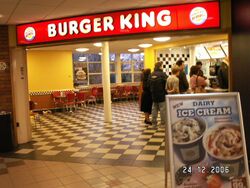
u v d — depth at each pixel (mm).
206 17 5062
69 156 5527
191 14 5121
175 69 7074
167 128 2820
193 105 2832
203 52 11680
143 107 8242
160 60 12398
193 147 2771
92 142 6539
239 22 4488
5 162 5348
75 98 12805
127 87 15695
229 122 2828
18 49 6770
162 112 7664
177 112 2811
